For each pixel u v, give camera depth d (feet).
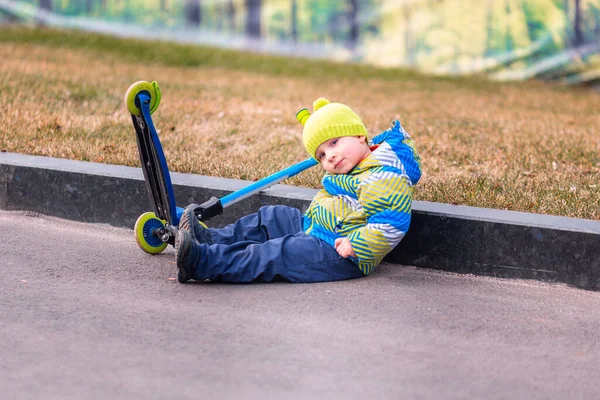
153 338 12.05
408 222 14.70
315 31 48.21
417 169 15.19
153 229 16.17
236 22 48.44
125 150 21.84
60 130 23.90
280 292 14.21
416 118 30.04
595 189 19.30
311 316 13.10
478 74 46.88
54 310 13.07
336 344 12.01
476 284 15.10
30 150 21.16
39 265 15.38
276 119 28.09
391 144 15.02
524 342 12.37
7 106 26.45
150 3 48.47
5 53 40.73
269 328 12.55
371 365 11.35
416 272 15.75
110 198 18.39
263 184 16.14
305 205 17.19
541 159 22.86
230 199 15.92
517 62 46.21
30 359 11.23
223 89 35.60
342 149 15.02
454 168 21.61
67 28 48.62
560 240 15.01
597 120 31.89
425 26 47.06
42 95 28.76
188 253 14.05
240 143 23.93
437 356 11.73
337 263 14.83
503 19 46.01
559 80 45.60
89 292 13.99
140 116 14.80
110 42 47.42
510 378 11.12
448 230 15.72
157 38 48.57
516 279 15.40
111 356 11.39
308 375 10.98
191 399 10.21
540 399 10.57
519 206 17.19
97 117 26.14
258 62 47.57
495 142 25.27
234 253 14.56
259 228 15.84
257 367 11.17
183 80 38.45
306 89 38.37
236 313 13.15
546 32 45.50
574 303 14.21
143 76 38.11
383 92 39.27
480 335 12.57
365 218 14.87
